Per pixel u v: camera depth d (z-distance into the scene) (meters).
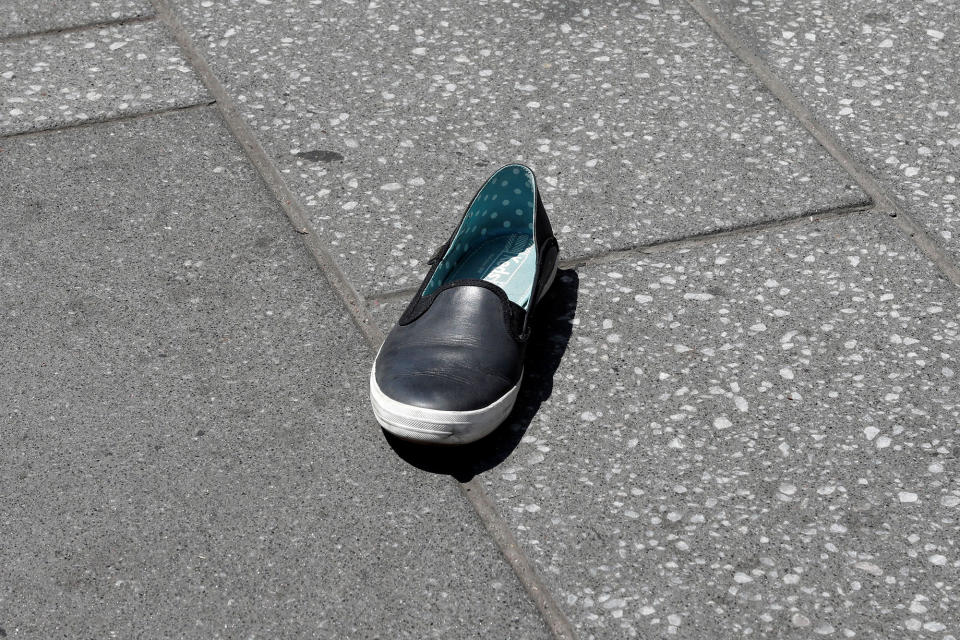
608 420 2.21
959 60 3.20
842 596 1.89
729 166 2.84
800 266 2.56
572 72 3.16
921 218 2.69
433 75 3.14
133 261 2.55
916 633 1.84
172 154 2.86
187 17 3.35
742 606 1.88
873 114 3.01
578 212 2.71
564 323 2.42
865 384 2.28
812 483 2.08
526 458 2.13
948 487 2.07
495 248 2.48
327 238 2.63
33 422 2.18
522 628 1.85
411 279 2.53
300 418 2.20
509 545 1.98
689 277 2.53
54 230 2.62
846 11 3.39
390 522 2.02
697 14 3.38
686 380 2.29
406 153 2.88
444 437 2.05
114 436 2.16
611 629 1.85
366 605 1.88
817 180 2.80
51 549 1.96
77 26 3.30
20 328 2.38
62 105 3.00
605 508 2.04
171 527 2.00
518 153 2.88
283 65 3.17
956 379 2.29
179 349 2.34
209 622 1.86
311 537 1.99
